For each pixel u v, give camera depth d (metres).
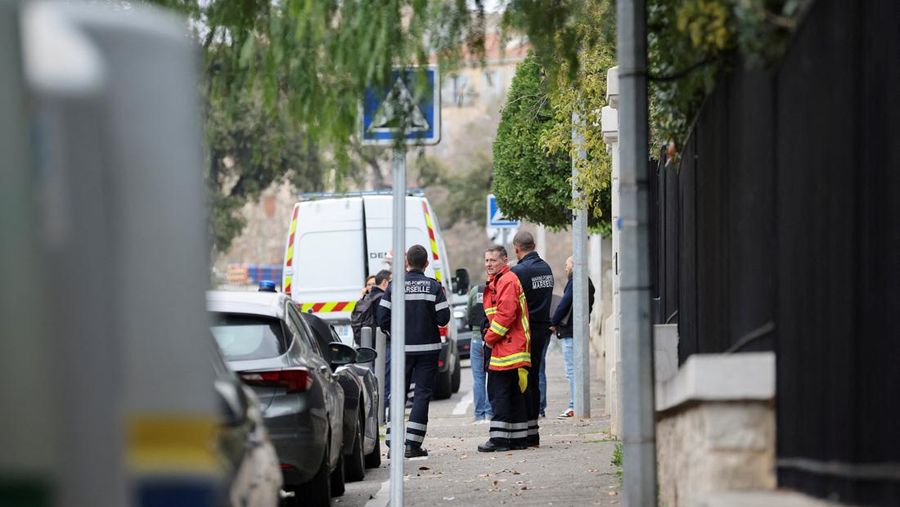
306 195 70.31
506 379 47.72
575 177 55.75
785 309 18.36
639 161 22.52
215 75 26.67
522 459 44.53
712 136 24.23
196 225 13.89
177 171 13.71
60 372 12.31
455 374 83.69
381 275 63.75
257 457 18.81
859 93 15.85
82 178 12.38
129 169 13.34
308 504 32.84
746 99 20.73
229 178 151.12
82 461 12.41
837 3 16.28
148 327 13.36
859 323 15.85
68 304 12.36
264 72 26.00
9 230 12.04
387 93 26.52
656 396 25.67
